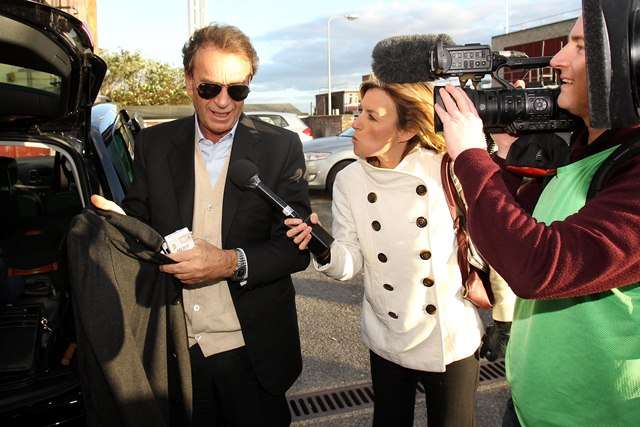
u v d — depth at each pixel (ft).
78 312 5.43
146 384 5.46
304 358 11.82
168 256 5.49
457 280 5.93
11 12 6.10
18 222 11.02
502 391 10.55
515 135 4.62
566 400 4.27
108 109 11.81
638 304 3.90
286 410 7.10
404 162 5.86
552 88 4.50
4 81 7.23
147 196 6.63
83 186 7.77
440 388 6.09
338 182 6.40
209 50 5.98
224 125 6.27
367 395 10.43
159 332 5.77
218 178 6.48
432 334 5.92
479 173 3.97
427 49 5.27
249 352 6.39
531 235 3.67
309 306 14.85
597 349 4.04
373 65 5.54
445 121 4.26
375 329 6.39
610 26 3.31
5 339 7.22
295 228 5.59
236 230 6.32
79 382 6.68
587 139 4.44
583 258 3.49
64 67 7.10
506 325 6.16
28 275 8.94
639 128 3.77
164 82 70.95
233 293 6.28
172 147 6.59
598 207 3.57
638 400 3.96
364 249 6.13
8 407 6.32
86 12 31.86
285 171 6.55
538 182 5.15
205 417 6.79
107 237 5.56
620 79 3.31
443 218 5.81
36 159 14.55
